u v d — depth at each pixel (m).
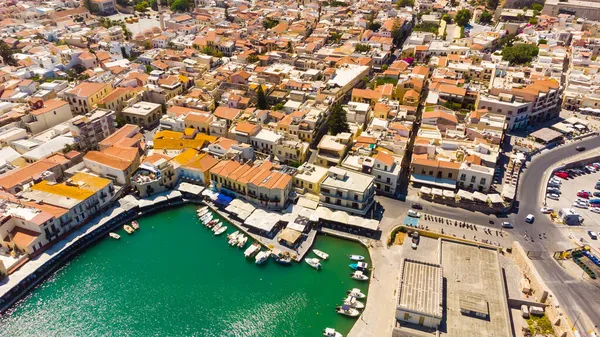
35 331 111.19
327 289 123.44
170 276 127.38
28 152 163.62
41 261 125.56
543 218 146.75
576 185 166.00
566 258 129.50
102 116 179.00
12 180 144.62
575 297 115.81
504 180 163.50
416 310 100.94
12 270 122.19
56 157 159.50
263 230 142.75
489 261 119.81
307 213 145.00
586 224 144.50
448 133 177.50
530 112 197.50
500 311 104.50
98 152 159.38
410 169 164.62
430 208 150.88
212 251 136.12
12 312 116.00
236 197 154.25
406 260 116.81
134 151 161.88
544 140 187.75
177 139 177.62
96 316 115.44
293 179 156.75
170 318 115.31
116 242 139.12
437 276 111.88
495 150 166.75
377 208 150.75
